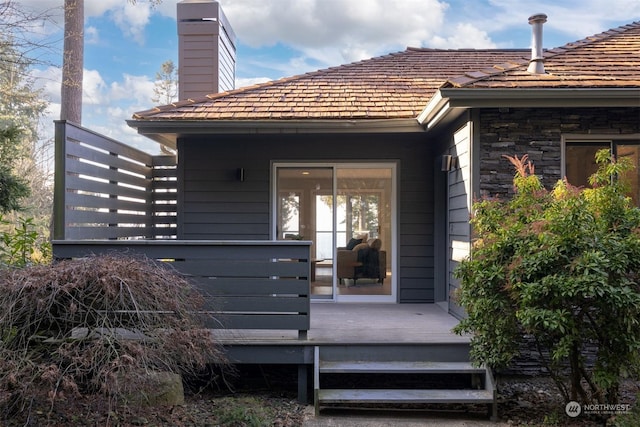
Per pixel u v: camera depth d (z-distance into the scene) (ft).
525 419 14.44
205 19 32.53
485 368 15.28
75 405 12.69
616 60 20.08
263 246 16.03
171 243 15.97
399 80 27.27
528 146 18.17
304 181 24.91
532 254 13.01
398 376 17.57
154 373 12.19
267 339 16.19
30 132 39.01
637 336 12.54
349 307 23.48
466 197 18.79
